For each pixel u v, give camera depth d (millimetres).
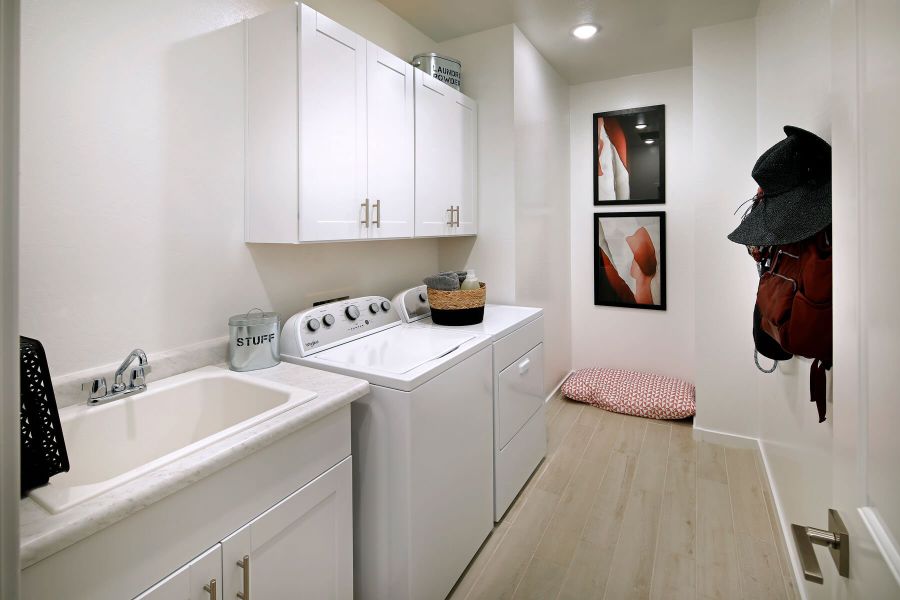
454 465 1771
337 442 1363
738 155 2764
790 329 1362
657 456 2783
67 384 1277
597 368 3930
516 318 2445
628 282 3783
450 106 2555
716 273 2879
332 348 1897
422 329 2230
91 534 796
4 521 407
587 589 1770
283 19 1645
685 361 3637
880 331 568
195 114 1611
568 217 3877
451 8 2568
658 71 3539
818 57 1525
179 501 941
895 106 514
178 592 942
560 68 3459
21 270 1220
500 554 1963
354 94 1862
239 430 1098
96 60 1346
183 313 1604
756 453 2803
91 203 1350
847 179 687
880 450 570
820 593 1457
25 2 1202
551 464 2703
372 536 1598
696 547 1986
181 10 1556
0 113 406
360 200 1913
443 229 2518
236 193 1765
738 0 2508
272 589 1158
